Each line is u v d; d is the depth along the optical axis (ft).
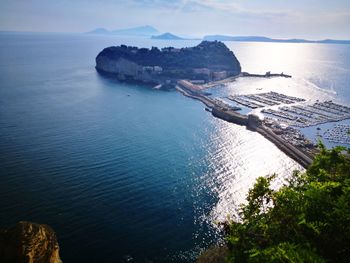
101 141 433.89
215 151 429.38
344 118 606.96
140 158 385.09
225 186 326.65
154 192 305.12
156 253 224.12
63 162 355.15
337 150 102.89
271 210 75.31
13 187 293.84
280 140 469.98
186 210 277.64
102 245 227.20
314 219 64.39
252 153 430.61
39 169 333.42
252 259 61.41
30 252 103.19
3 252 102.22
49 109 587.27
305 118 614.34
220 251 178.50
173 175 344.90
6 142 404.77
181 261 217.97
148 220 260.01
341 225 60.23
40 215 254.06
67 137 440.04
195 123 565.12
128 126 516.73
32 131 454.81
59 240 227.61
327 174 91.35
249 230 76.18
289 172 372.79
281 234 67.77
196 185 325.01
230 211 279.69
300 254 52.85
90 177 324.39
